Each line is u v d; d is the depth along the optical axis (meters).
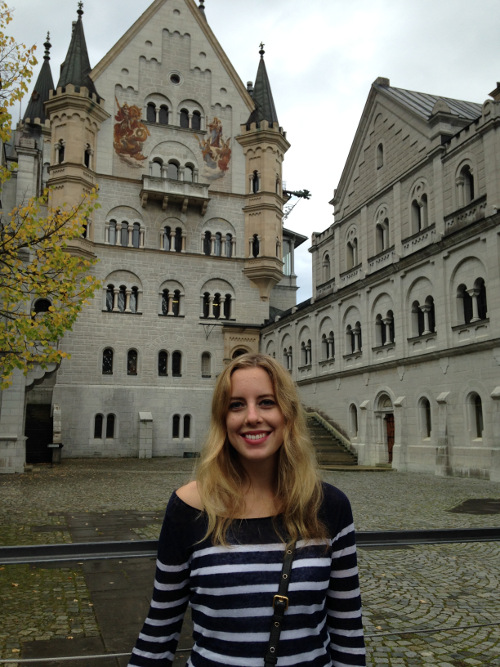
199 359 45.69
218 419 2.49
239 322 47.53
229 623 2.11
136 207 45.53
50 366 28.86
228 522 2.23
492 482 23.39
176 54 48.38
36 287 13.77
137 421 42.97
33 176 28.16
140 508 16.06
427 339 29.19
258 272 47.66
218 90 49.22
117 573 9.06
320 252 42.97
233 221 48.28
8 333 13.98
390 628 6.55
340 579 2.38
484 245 25.55
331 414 38.59
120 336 43.62
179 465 34.28
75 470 29.81
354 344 36.78
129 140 45.84
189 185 46.31
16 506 16.20
